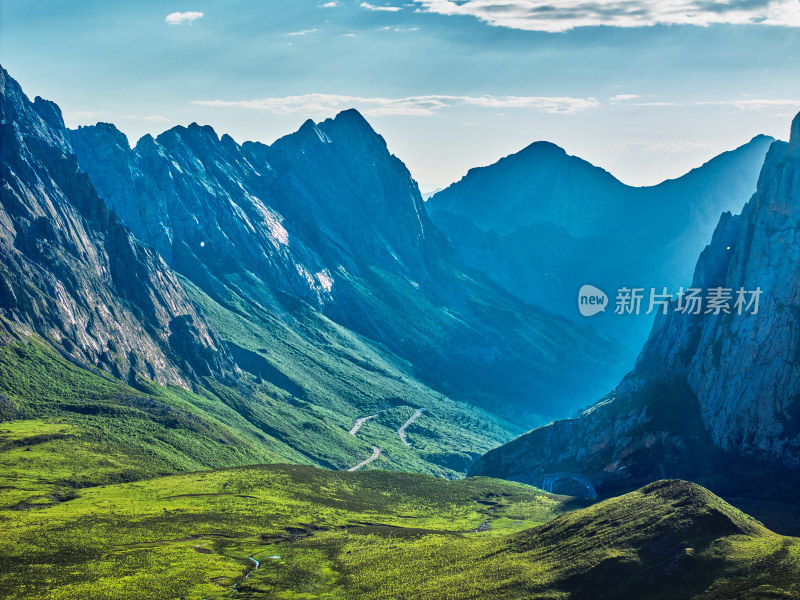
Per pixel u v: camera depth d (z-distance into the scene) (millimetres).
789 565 194000
